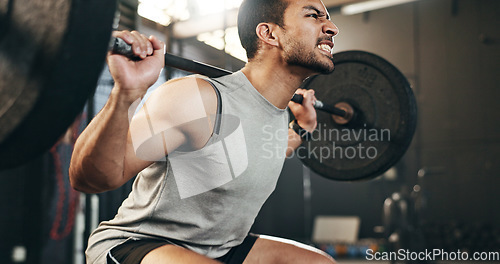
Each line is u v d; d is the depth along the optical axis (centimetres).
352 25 782
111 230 102
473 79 695
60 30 51
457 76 705
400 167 704
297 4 105
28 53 53
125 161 83
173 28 438
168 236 98
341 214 759
